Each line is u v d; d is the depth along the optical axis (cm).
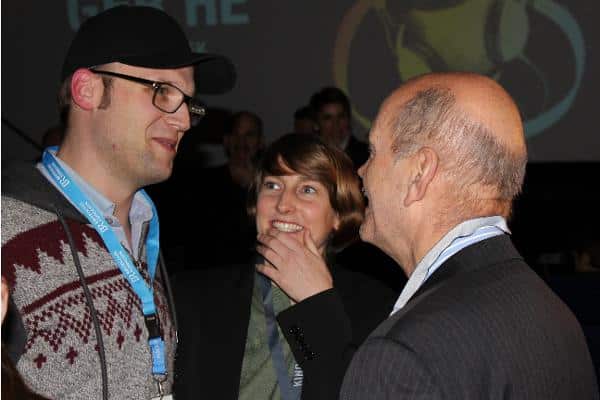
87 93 177
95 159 179
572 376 137
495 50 701
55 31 762
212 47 742
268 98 737
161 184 541
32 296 160
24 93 768
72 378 162
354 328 210
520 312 135
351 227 230
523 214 696
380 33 716
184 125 183
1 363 107
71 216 172
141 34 178
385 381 126
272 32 733
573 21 691
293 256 210
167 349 187
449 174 145
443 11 704
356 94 725
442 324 129
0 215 164
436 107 147
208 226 486
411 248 152
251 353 209
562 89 698
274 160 227
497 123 145
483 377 126
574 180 697
